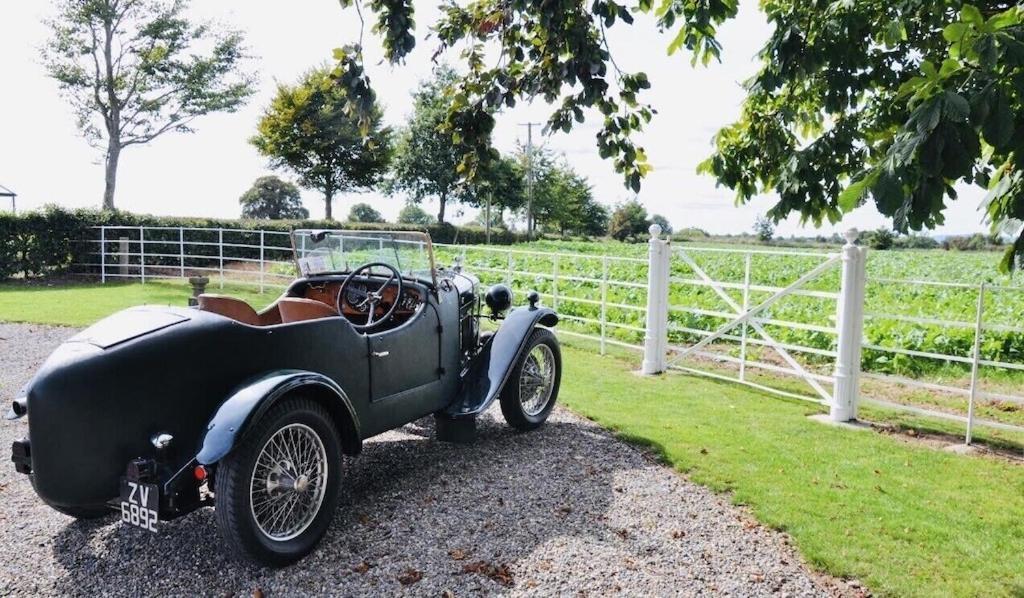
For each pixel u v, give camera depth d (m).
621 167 4.70
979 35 2.50
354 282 5.01
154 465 3.01
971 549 3.52
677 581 3.19
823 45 4.34
